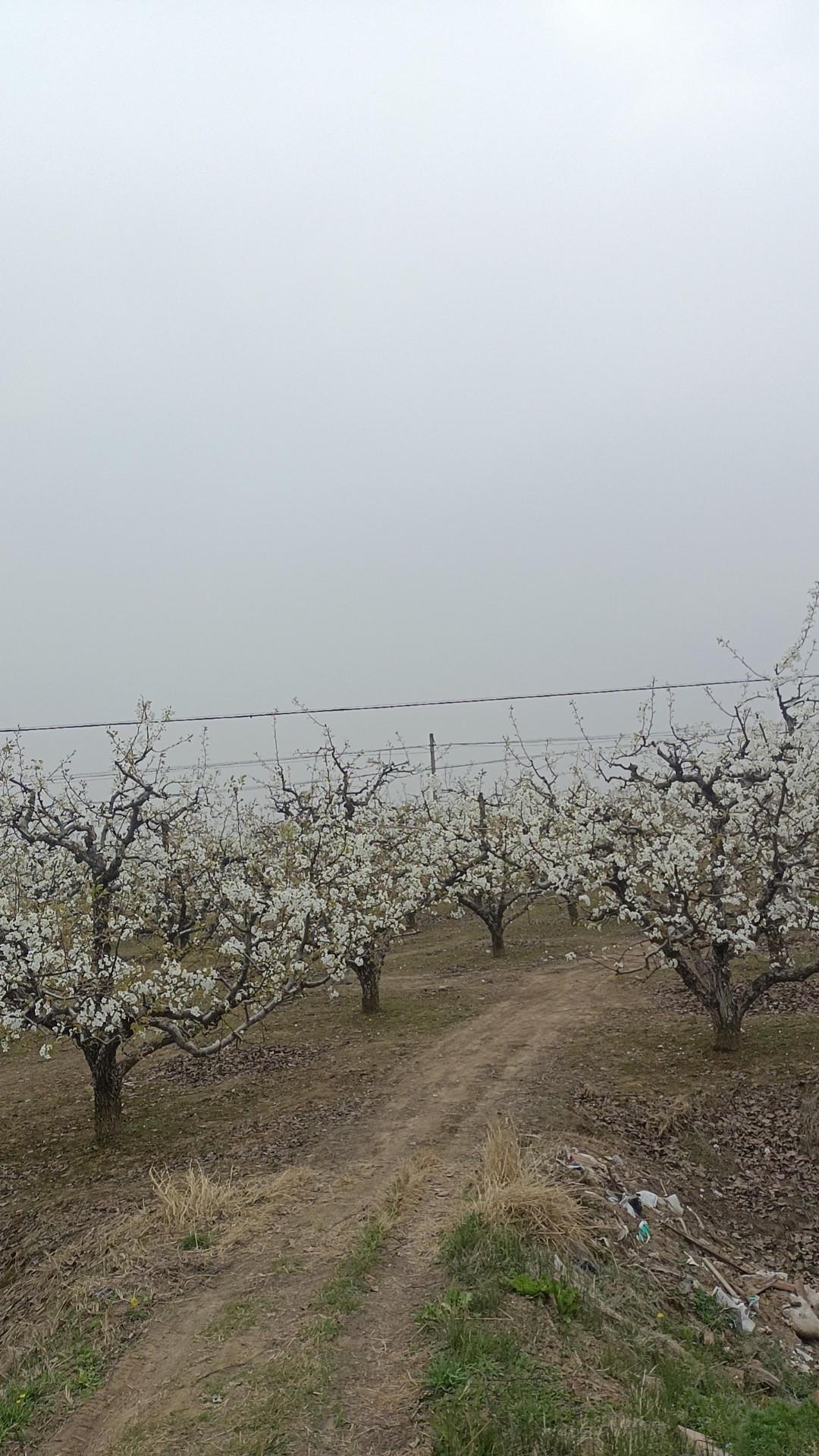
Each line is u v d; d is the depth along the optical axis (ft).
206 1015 43.09
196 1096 49.80
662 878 49.52
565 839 55.67
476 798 91.50
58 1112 49.65
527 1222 27.89
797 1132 39.99
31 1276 29.86
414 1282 25.54
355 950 53.47
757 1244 32.45
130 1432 20.07
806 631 50.78
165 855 51.44
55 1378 22.70
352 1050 56.03
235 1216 31.48
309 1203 32.40
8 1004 38.22
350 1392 20.56
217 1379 21.85
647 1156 37.04
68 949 41.27
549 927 100.48
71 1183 38.06
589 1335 22.89
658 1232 30.22
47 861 53.62
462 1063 50.96
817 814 50.19
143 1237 30.22
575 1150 35.45
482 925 108.37
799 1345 26.20
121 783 48.32
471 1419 18.60
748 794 53.16
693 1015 59.31
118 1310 25.67
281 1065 54.29
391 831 75.72
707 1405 20.94
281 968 44.73
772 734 53.88
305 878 52.34
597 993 67.87
